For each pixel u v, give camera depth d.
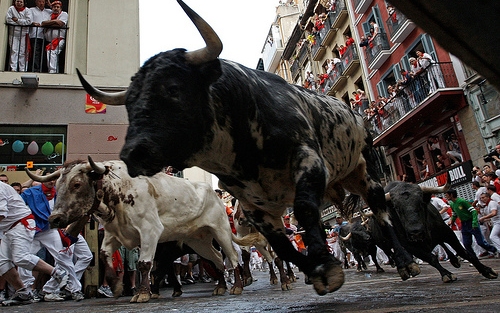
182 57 2.60
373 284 5.11
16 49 10.23
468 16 0.52
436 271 6.84
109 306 4.56
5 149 9.55
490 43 0.56
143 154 2.33
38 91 9.95
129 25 11.32
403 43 18.61
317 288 2.32
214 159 2.84
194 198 6.10
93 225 7.04
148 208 5.50
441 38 0.57
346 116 3.97
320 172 2.75
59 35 10.72
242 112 2.78
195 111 2.55
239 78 2.86
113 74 10.73
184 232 5.95
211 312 3.13
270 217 3.43
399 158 19.66
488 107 14.14
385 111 18.94
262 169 2.91
